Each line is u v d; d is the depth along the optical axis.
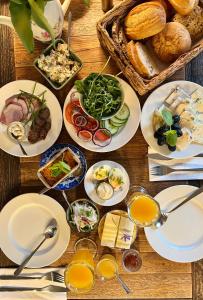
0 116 1.32
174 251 1.38
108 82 1.25
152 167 1.36
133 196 1.33
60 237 1.36
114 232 1.35
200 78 1.37
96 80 1.26
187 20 1.24
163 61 1.27
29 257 1.33
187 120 1.32
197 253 1.38
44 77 1.30
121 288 1.40
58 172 1.27
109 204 1.34
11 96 1.32
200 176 1.36
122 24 1.23
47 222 1.38
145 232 1.36
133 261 1.36
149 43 1.27
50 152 1.34
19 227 1.38
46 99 1.31
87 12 1.34
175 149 1.33
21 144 1.32
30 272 1.39
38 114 1.31
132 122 1.32
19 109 1.31
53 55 1.26
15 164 1.37
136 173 1.38
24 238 1.38
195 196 1.35
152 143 1.33
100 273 1.35
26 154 1.32
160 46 1.23
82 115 1.31
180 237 1.39
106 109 1.25
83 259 1.33
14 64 1.35
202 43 1.20
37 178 1.37
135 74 1.19
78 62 1.27
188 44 1.22
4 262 1.40
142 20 1.17
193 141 1.33
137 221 1.32
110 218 1.35
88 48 1.35
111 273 1.34
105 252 1.40
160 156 1.35
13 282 1.39
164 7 1.22
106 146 1.32
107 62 1.31
